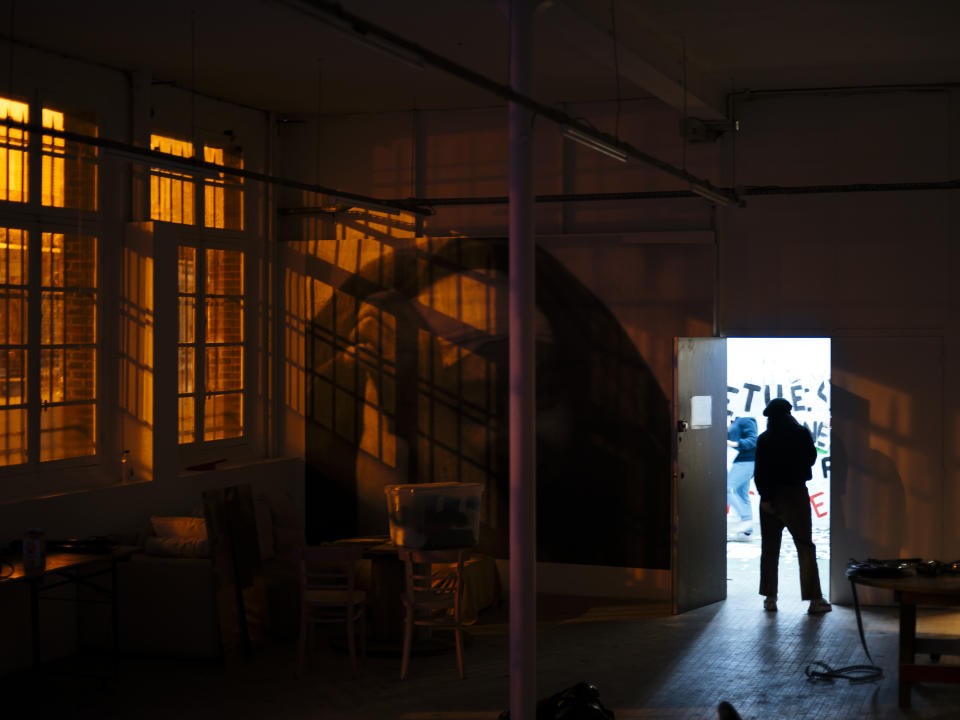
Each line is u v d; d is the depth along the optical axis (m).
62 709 6.70
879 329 9.29
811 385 12.62
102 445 8.73
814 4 7.00
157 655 7.88
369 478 10.78
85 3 7.09
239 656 7.89
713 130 9.59
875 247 9.30
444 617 8.74
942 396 9.13
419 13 7.30
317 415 10.95
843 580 9.44
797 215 9.50
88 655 8.00
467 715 6.56
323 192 8.65
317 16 4.38
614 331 9.94
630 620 9.02
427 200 10.27
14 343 8.00
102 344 8.76
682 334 9.73
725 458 9.87
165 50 8.35
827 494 12.87
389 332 10.69
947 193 9.11
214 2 7.07
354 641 7.63
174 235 8.98
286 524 9.92
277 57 8.56
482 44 8.09
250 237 10.69
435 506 7.46
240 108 10.48
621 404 9.91
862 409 9.34
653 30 7.64
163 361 8.88
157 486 8.85
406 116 10.70
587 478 10.05
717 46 8.05
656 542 9.81
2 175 7.93
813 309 9.48
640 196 9.66
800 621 8.91
